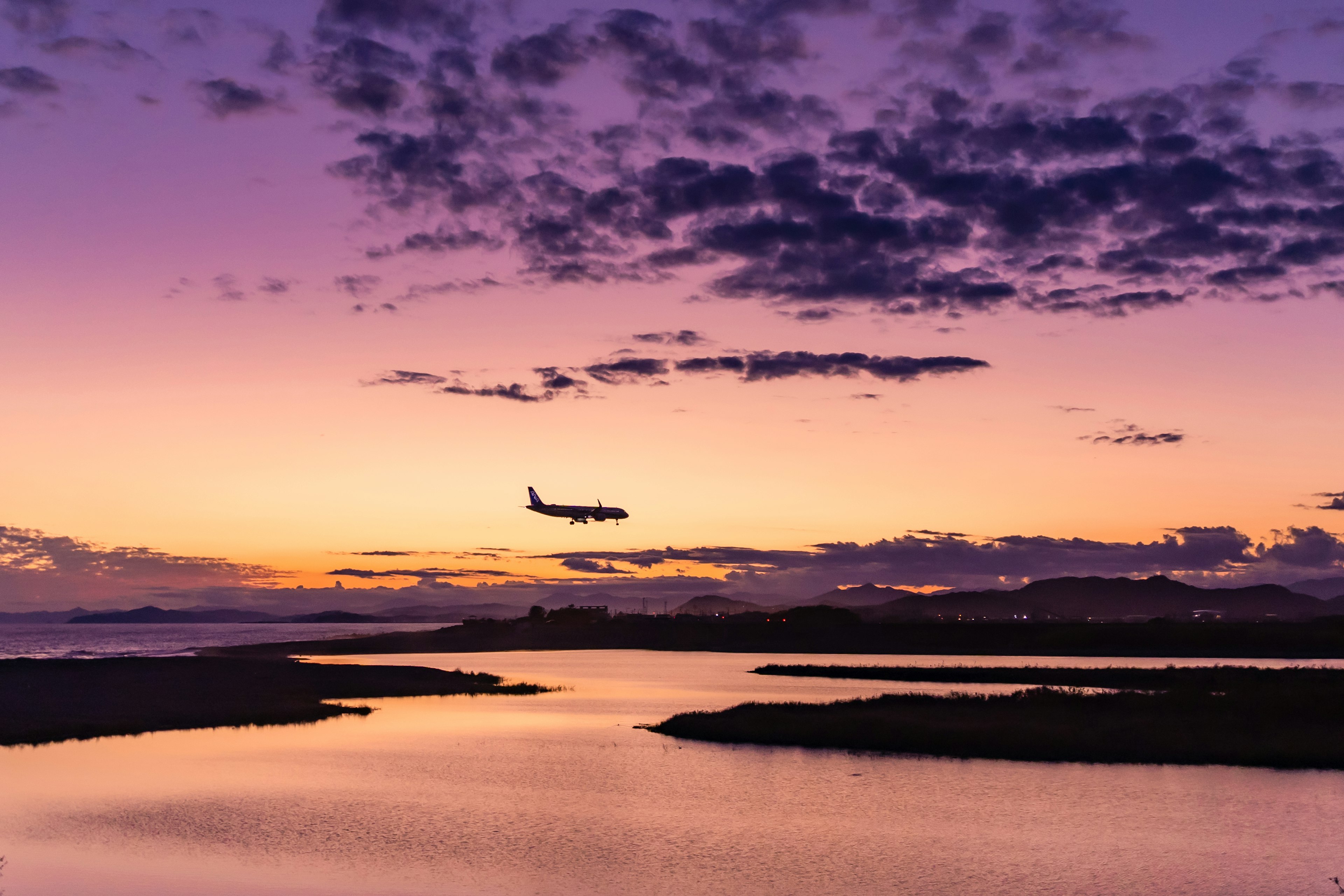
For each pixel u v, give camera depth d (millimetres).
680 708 89562
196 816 42594
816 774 52906
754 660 195375
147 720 73688
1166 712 70250
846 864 35031
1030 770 53188
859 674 138125
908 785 49375
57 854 36312
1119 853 36375
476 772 53438
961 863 35094
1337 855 35906
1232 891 31672
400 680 117125
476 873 33938
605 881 33031
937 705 78000
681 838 38969
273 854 36406
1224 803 44719
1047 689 89000
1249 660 178000
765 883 32750
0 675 108812
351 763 56875
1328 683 91000
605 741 65812
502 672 151625
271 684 105500
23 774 52750
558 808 44188
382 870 34344
